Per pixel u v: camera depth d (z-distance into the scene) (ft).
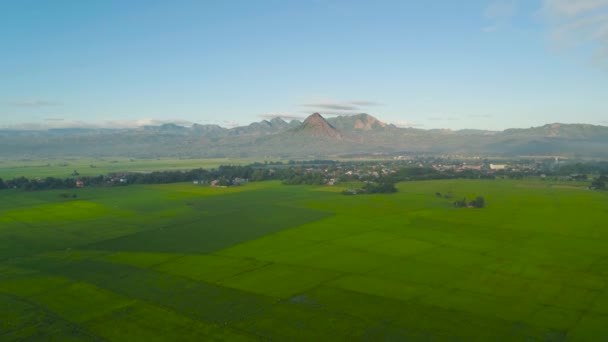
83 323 215.72
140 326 211.20
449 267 300.61
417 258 323.37
